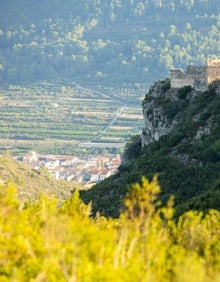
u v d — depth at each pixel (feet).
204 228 389.39
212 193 573.74
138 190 355.56
